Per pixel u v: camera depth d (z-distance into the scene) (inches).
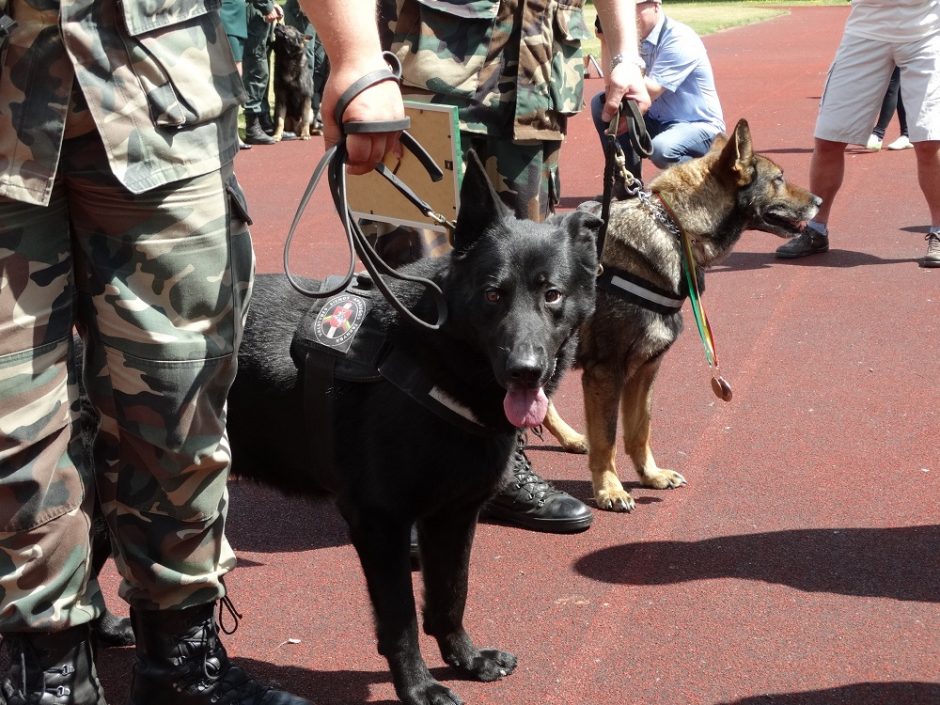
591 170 439.8
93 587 95.3
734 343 236.5
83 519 91.3
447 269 109.8
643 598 135.6
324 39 89.0
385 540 107.7
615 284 159.3
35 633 90.6
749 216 179.3
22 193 81.7
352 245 91.6
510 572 143.9
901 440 183.0
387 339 108.5
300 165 449.7
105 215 86.7
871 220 347.3
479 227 107.3
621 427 200.7
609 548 150.6
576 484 175.8
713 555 146.9
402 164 127.3
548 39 144.9
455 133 120.7
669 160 270.7
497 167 150.3
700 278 175.9
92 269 88.7
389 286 112.3
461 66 143.9
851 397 203.2
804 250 303.7
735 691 114.3
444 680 117.9
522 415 101.0
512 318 102.2
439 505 109.3
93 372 92.5
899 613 129.5
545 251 105.4
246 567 144.7
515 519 158.6
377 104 88.5
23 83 80.9
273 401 115.6
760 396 205.9
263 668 120.2
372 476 107.1
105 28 81.4
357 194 133.2
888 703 111.3
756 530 153.8
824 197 301.3
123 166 83.3
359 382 108.2
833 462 175.8
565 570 144.1
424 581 117.4
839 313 254.4
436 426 104.5
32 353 85.7
